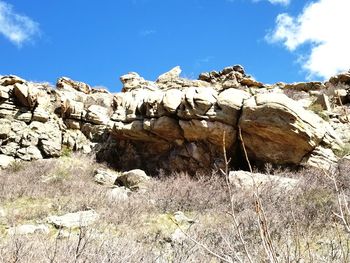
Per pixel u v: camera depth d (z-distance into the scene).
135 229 8.29
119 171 18.36
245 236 6.44
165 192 11.97
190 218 9.41
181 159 16.77
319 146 14.81
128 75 32.28
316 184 11.19
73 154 20.33
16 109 20.88
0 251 4.66
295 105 14.78
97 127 21.83
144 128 17.58
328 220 7.61
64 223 8.41
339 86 24.50
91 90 28.56
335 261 3.97
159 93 18.22
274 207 9.01
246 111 15.16
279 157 14.95
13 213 9.28
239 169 16.08
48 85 26.52
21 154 19.09
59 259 4.39
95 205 10.51
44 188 13.17
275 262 2.16
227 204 10.06
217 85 30.05
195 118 16.03
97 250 4.75
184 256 5.38
